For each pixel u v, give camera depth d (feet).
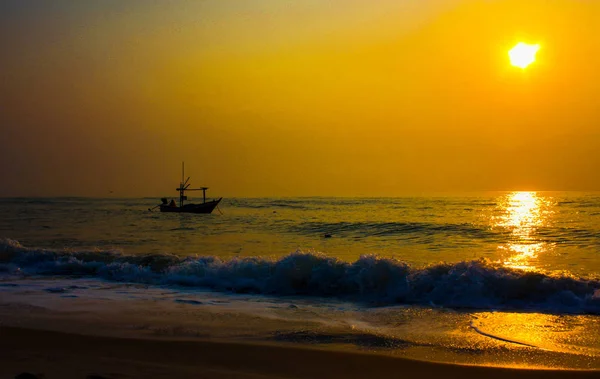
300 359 27.04
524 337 31.48
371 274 44.55
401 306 40.34
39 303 40.34
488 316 36.94
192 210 210.59
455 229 119.44
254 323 34.60
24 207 278.26
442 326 34.01
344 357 27.40
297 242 95.45
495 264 45.11
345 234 111.55
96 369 25.02
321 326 33.83
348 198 458.91
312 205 294.87
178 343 29.60
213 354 27.71
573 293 40.32
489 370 25.57
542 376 24.79
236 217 180.45
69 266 56.65
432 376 24.82
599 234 106.83
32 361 26.27
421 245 90.07
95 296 43.37
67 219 169.78
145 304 40.42
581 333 32.30
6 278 52.34
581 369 25.64
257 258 52.65
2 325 33.45
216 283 48.47
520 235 106.22
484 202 325.62
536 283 41.29
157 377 24.08
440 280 43.19
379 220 154.20
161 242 95.76
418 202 332.60
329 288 45.24
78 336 30.89
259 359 26.99
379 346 29.48
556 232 111.55
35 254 60.75
